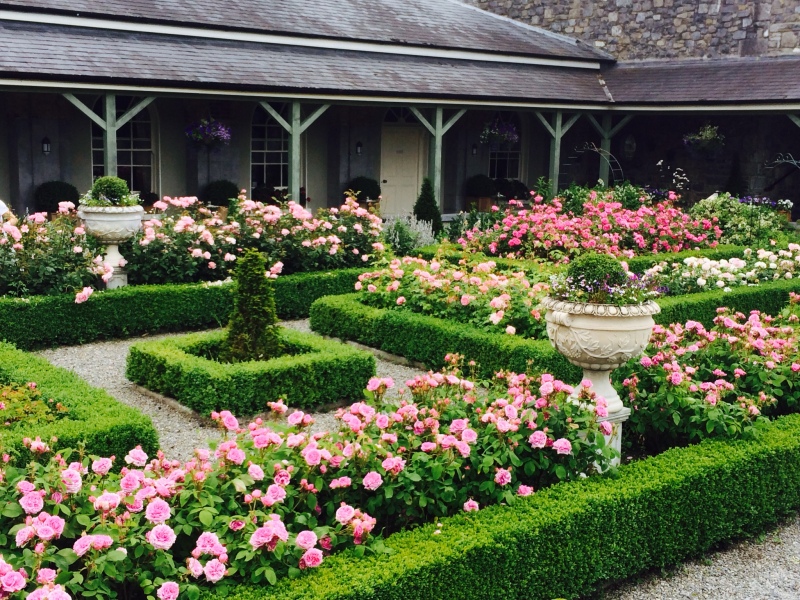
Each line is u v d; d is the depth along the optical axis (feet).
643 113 59.57
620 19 63.82
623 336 15.35
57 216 32.60
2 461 12.14
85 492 11.59
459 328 25.07
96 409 17.19
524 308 25.17
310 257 34.42
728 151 58.90
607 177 60.39
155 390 22.75
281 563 11.44
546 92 55.01
